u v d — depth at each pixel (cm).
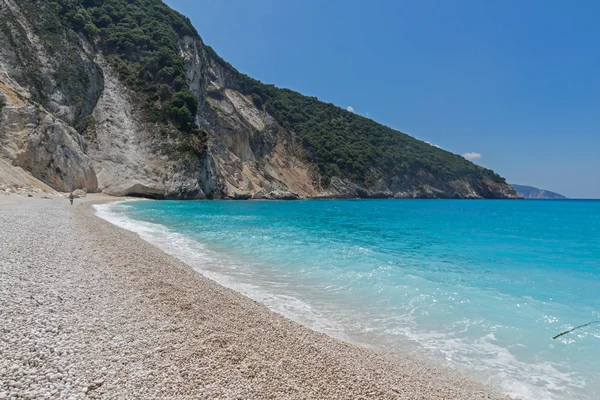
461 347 686
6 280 702
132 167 5909
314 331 715
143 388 398
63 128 4900
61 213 2177
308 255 1542
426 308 892
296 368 516
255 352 547
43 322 530
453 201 11331
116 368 433
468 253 1734
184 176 6269
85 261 998
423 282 1116
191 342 546
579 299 969
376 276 1180
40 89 5444
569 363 626
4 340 450
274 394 432
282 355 554
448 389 532
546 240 2244
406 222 3503
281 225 2897
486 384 561
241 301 831
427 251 1792
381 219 3809
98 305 652
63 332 510
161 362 468
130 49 7225
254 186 8481
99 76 6506
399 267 1367
